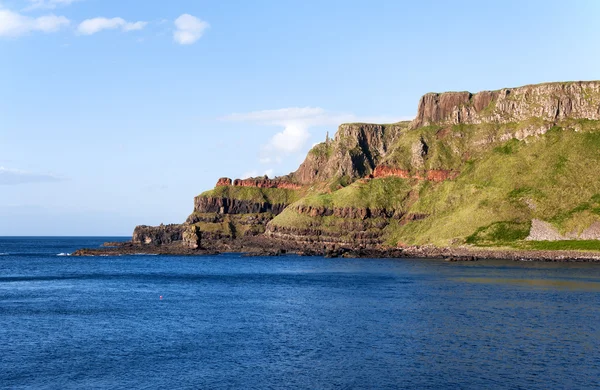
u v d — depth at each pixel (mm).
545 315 101125
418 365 69438
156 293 139125
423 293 133625
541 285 149750
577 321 95312
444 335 84938
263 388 61500
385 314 103312
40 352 76250
